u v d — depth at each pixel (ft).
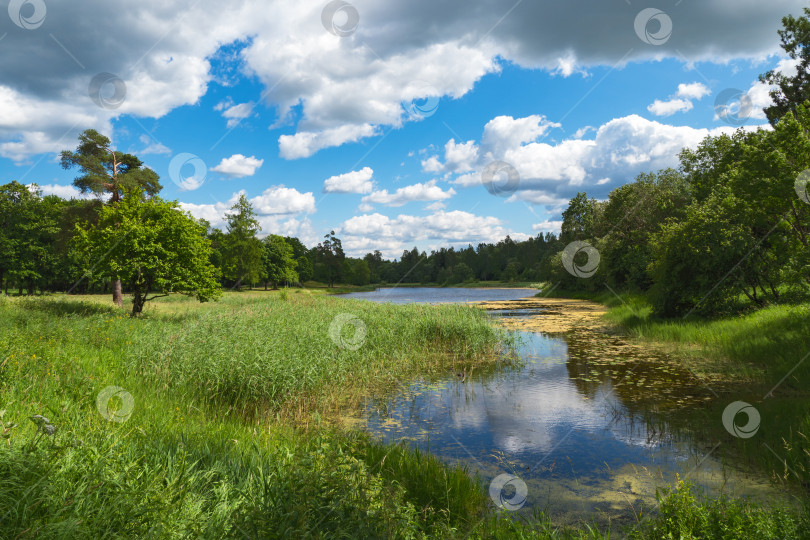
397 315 52.95
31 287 142.51
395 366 37.73
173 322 52.54
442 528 11.91
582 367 39.11
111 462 11.41
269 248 222.28
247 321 45.47
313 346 34.58
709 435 21.63
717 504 12.69
